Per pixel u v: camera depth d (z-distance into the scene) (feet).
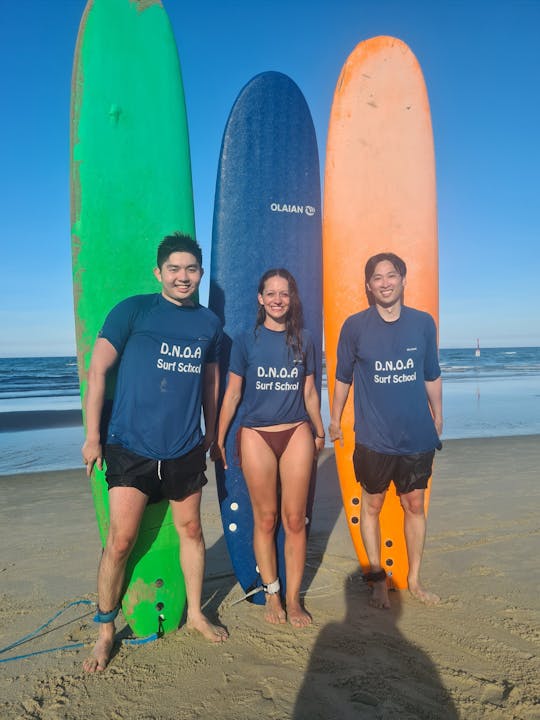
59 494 17.90
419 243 10.59
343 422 10.35
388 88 10.63
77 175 9.04
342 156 10.48
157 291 9.31
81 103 9.08
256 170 10.16
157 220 9.41
